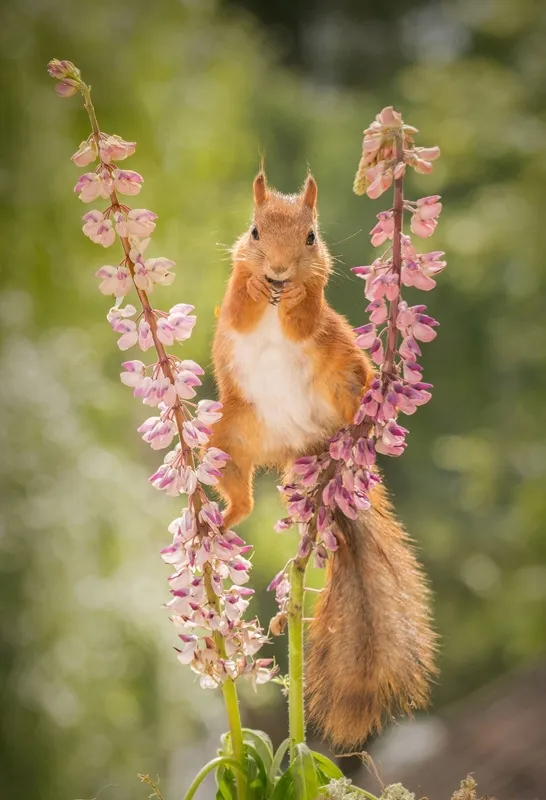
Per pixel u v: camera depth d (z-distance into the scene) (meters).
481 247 15.41
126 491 9.72
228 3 20.75
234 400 5.62
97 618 8.97
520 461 16.34
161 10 11.94
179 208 11.99
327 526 5.52
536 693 10.97
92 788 8.72
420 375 5.50
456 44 21.02
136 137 10.96
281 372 5.61
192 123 12.47
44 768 8.48
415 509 18.88
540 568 15.59
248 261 5.61
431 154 5.48
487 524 18.20
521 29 17.25
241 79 14.10
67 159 10.14
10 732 8.43
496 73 16.67
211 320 11.45
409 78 17.61
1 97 9.75
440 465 17.70
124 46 11.16
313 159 17.27
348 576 5.59
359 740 5.57
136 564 9.55
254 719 13.98
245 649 5.53
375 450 5.51
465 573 17.64
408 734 12.01
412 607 5.59
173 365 5.51
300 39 21.97
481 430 17.41
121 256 10.49
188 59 13.45
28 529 8.77
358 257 16.39
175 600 5.52
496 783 9.32
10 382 9.30
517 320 16.30
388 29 22.16
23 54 10.01
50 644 8.68
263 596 13.43
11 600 8.56
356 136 17.73
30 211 9.95
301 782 5.52
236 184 14.64
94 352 10.69
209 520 5.51
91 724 8.80
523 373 17.55
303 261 5.61
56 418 9.41
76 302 10.53
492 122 15.78
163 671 9.39
